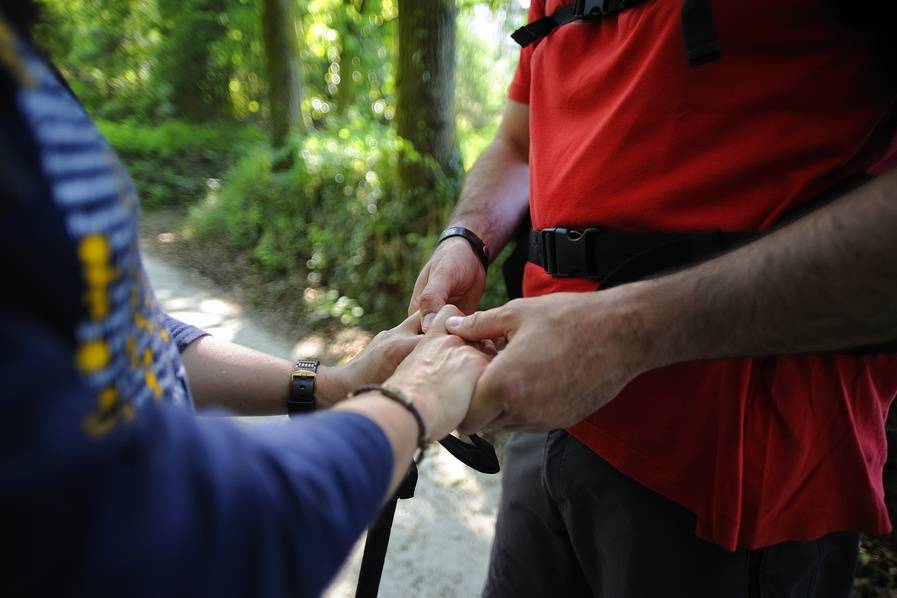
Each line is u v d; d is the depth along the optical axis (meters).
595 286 0.97
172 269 6.17
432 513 2.69
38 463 0.34
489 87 12.77
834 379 0.87
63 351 0.37
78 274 0.38
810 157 0.79
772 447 0.86
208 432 0.43
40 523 0.34
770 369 0.85
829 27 0.75
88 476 0.35
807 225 0.71
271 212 6.57
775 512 0.89
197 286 5.71
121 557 0.36
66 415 0.35
